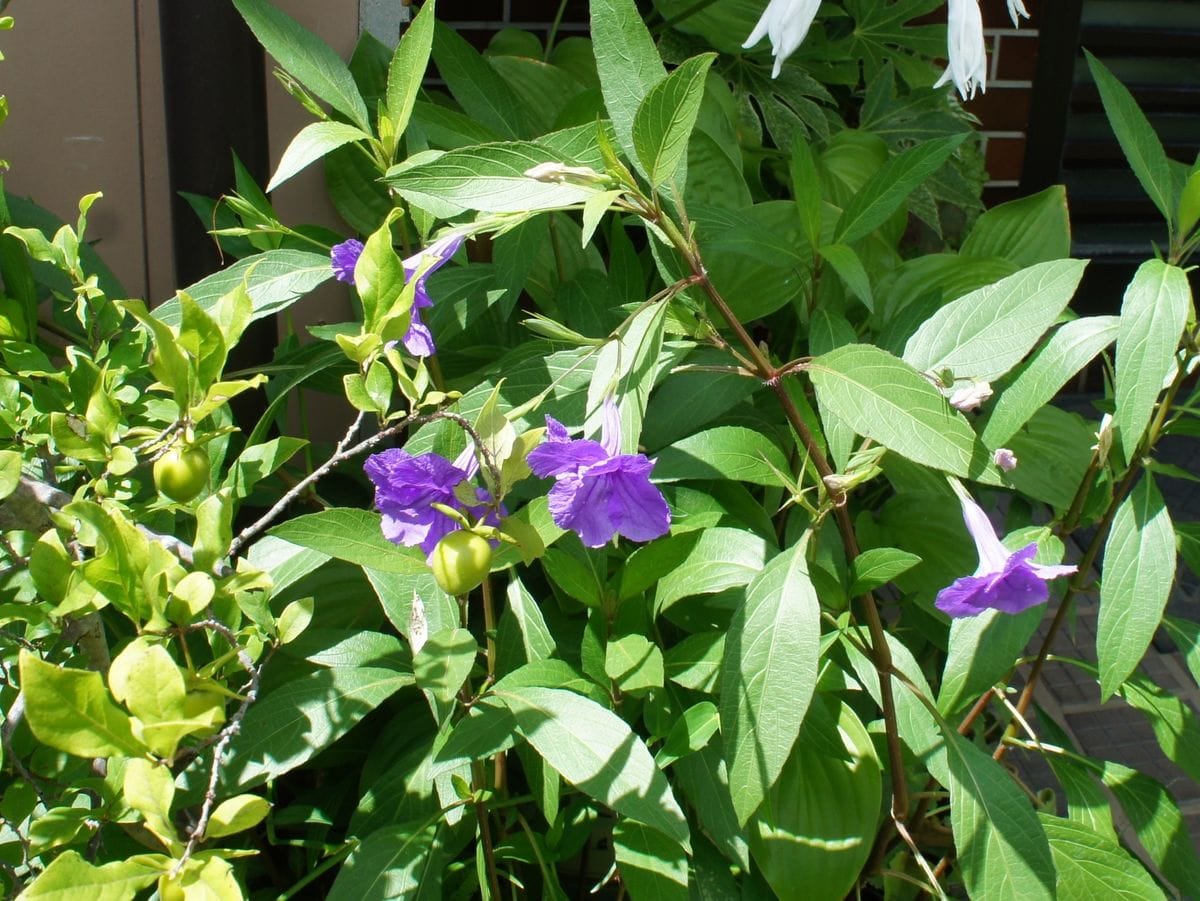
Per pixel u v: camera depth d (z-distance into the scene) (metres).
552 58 1.13
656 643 0.77
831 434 0.71
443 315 0.79
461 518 0.57
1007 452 0.62
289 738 0.67
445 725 0.66
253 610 0.64
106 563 0.53
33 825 0.58
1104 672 0.69
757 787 0.65
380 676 0.69
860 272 0.78
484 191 0.63
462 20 1.37
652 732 0.72
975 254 0.99
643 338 0.65
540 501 0.65
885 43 1.32
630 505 0.60
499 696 0.68
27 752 0.62
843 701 0.84
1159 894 0.72
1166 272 0.66
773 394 0.92
